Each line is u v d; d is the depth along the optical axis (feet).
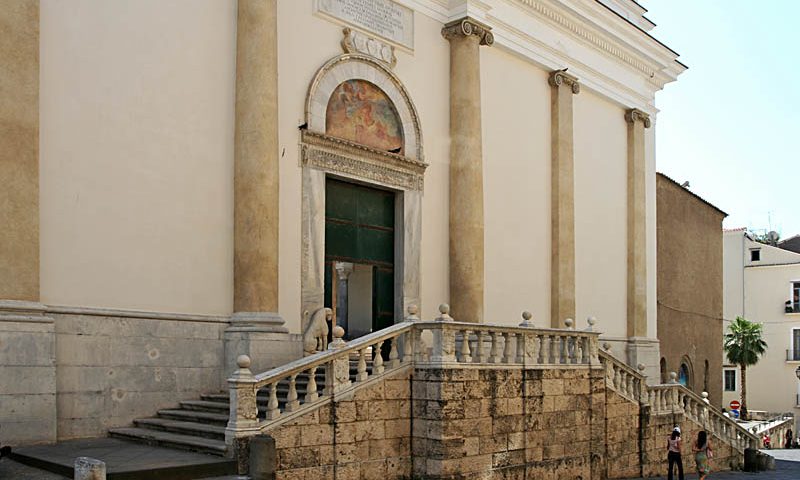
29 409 39.32
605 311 82.94
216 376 48.37
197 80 49.21
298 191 53.67
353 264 63.05
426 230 63.62
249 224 49.65
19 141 40.45
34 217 40.83
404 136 61.98
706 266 107.86
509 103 72.28
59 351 41.60
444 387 42.78
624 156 88.43
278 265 51.55
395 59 61.67
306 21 55.36
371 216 60.85
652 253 90.43
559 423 50.62
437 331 43.55
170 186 47.32
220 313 49.21
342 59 57.41
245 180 49.96
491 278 68.54
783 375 188.96
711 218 110.32
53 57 42.57
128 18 46.03
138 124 46.06
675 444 59.16
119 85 45.37
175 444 38.37
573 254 76.84
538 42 75.05
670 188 99.40
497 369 46.32
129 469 32.24
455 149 65.77
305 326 53.11
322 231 54.95
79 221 43.09
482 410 44.93
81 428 42.09
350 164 57.41
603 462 54.65
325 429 39.24
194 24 49.34
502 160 70.85
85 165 43.55
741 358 178.19
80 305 42.78
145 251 45.83
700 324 105.09
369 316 61.11
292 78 53.98
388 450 42.24
